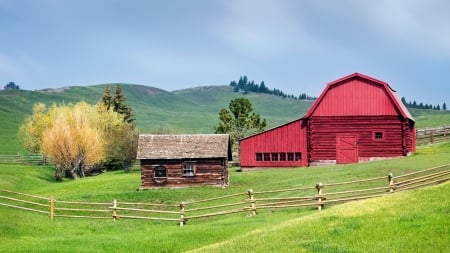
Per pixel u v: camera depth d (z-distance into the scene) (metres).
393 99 62.53
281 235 22.00
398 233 19.69
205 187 53.06
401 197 26.59
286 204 34.88
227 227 29.83
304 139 65.50
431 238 18.61
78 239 28.34
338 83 64.38
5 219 32.84
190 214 39.38
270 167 66.62
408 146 62.25
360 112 63.62
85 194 49.66
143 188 54.19
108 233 31.89
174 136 56.81
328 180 44.06
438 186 27.95
